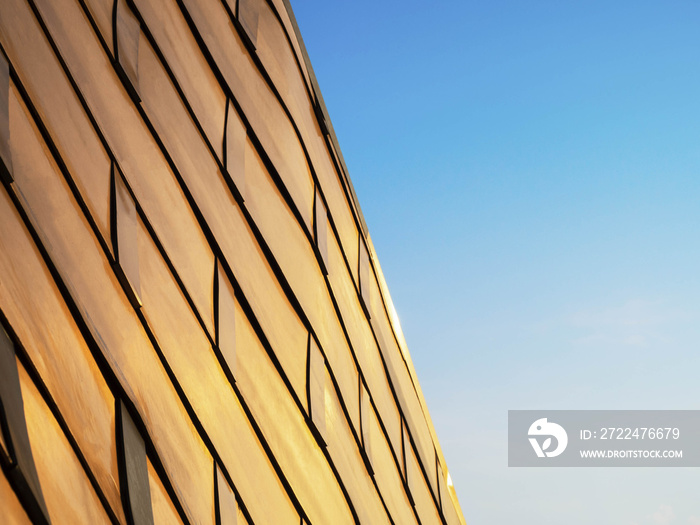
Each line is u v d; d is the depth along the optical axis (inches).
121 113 295.1
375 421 546.3
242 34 466.0
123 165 280.4
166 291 287.0
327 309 487.8
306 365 422.0
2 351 176.6
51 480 176.2
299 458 380.5
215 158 375.2
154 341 267.1
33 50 249.4
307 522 362.0
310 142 534.3
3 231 202.2
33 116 235.3
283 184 457.1
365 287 604.7
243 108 429.4
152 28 354.0
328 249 517.7
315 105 570.3
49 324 206.7
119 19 322.0
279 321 400.8
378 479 515.8
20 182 216.1
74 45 277.9
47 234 221.0
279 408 373.4
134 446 226.2
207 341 312.8
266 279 398.0
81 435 200.4
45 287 211.6
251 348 358.0
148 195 293.4
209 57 410.3
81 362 216.2
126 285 255.1
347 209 602.9
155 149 314.0
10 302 191.0
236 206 385.4
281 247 430.0
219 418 303.9
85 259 236.7
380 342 618.5
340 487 429.7
